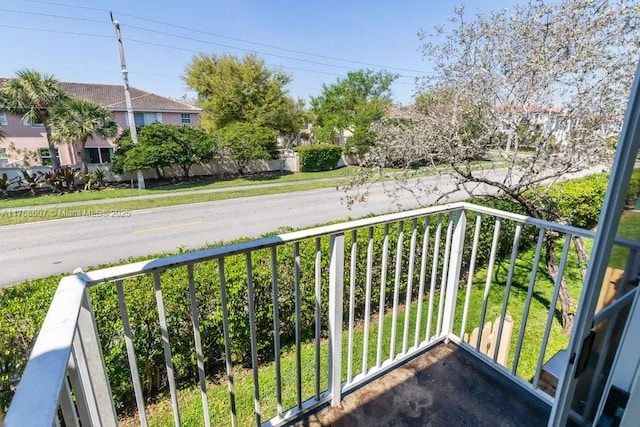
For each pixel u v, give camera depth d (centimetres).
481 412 163
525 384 175
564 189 518
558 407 91
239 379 261
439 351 210
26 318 205
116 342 213
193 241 655
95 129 1349
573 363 85
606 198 73
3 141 1636
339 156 1972
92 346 97
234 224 776
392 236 352
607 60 291
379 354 186
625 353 85
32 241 664
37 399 50
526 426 155
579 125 317
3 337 194
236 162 1705
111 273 98
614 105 297
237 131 1614
